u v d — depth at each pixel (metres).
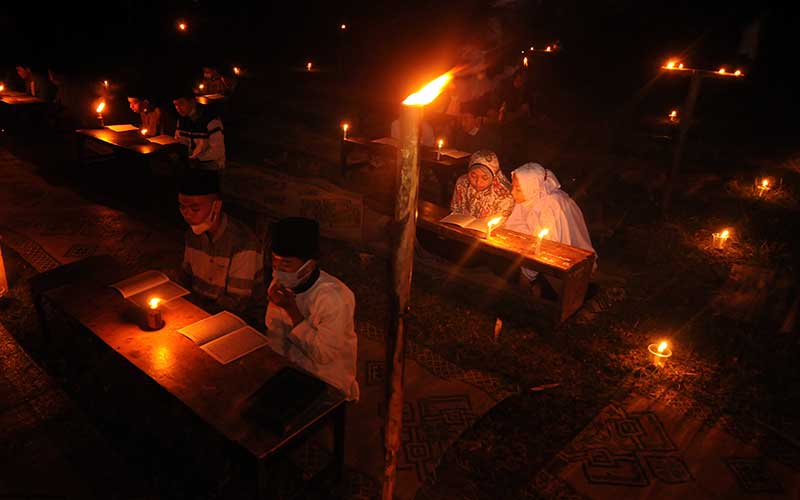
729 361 5.36
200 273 4.57
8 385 4.63
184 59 18.41
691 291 6.62
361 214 8.45
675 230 8.30
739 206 9.41
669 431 4.50
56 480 3.83
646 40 17.12
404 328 1.93
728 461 4.24
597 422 4.56
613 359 5.32
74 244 7.13
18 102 11.54
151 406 4.49
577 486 3.97
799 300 5.98
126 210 8.27
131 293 4.52
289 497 3.76
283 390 3.39
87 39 17.48
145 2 18.67
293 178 9.98
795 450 4.37
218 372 3.64
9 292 5.90
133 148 8.49
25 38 16.75
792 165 12.10
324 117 14.27
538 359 5.30
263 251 4.84
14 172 9.58
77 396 4.56
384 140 9.74
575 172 10.96
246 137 12.49
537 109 14.59
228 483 3.84
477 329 5.70
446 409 4.63
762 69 16.33
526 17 16.80
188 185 4.12
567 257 5.67
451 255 6.87
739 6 15.75
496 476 4.03
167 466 3.96
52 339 5.17
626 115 15.50
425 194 9.48
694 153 12.63
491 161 6.38
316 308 3.69
